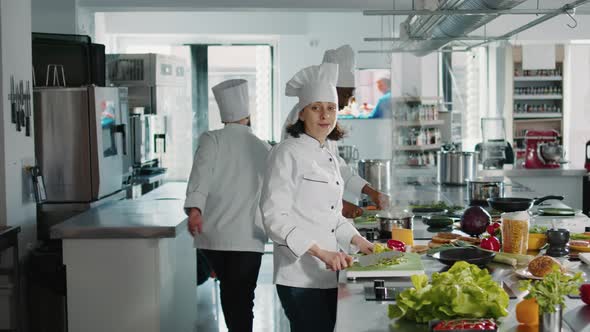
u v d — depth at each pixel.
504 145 7.93
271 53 11.08
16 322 4.30
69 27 7.28
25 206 4.62
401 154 6.91
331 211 2.92
